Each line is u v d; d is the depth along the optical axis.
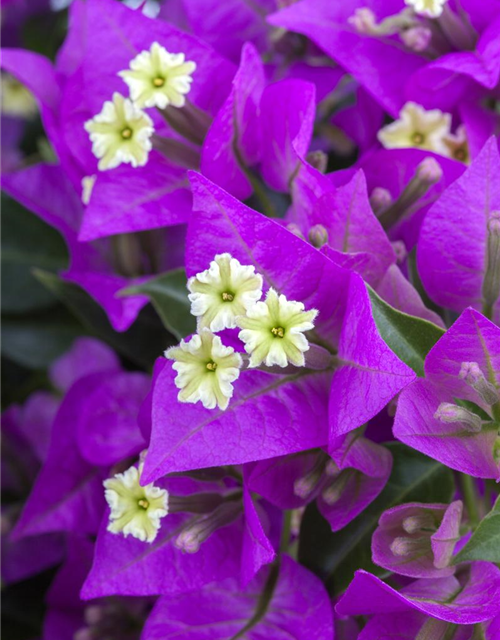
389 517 0.20
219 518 0.21
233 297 0.20
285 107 0.22
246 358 0.20
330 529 0.21
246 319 0.20
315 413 0.20
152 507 0.21
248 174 0.23
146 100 0.22
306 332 0.20
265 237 0.20
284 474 0.21
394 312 0.20
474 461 0.20
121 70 0.23
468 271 0.21
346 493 0.21
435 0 0.23
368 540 0.21
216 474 0.21
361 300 0.20
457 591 0.20
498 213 0.20
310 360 0.20
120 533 0.21
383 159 0.22
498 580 0.20
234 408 0.20
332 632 0.21
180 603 0.22
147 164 0.23
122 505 0.21
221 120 0.22
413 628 0.20
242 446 0.20
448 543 0.20
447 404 0.19
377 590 0.19
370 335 0.19
